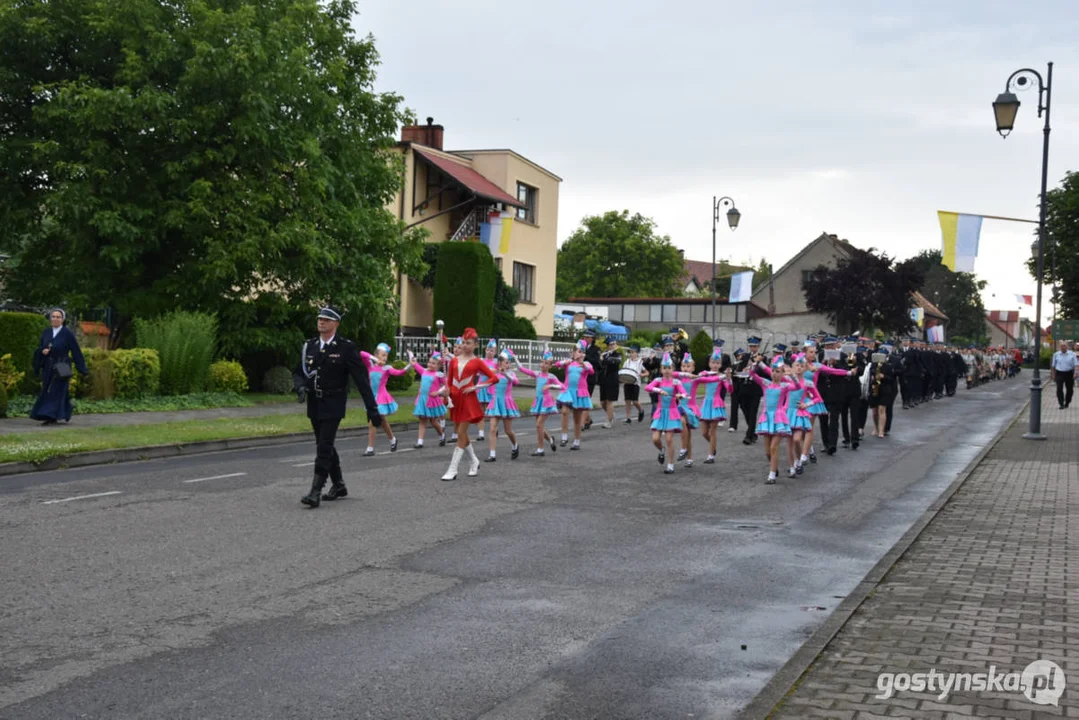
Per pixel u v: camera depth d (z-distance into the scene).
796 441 14.79
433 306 37.31
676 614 6.80
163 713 4.77
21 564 7.62
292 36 25.33
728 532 9.93
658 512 10.98
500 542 9.02
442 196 40.50
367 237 26.59
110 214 22.38
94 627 6.12
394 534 9.20
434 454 15.85
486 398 15.16
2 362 19.73
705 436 15.61
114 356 21.12
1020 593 7.20
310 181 24.62
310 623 6.33
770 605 7.12
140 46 23.58
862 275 61.22
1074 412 28.22
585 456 16.09
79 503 10.30
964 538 9.45
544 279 45.50
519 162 43.06
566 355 38.59
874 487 13.48
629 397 22.98
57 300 24.39
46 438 14.88
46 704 4.86
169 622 6.27
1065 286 47.53
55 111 22.33
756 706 4.76
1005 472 14.68
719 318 64.88
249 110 23.36
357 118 27.77
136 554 8.06
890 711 4.71
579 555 8.60
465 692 5.16
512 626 6.40
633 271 90.44
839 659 5.57
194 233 23.50
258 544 8.57
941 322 91.06
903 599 7.02
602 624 6.51
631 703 5.07
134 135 23.20
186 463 14.00
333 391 10.69
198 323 23.28
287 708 4.87
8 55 23.62
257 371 27.41
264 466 13.71
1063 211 47.31
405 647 5.90
